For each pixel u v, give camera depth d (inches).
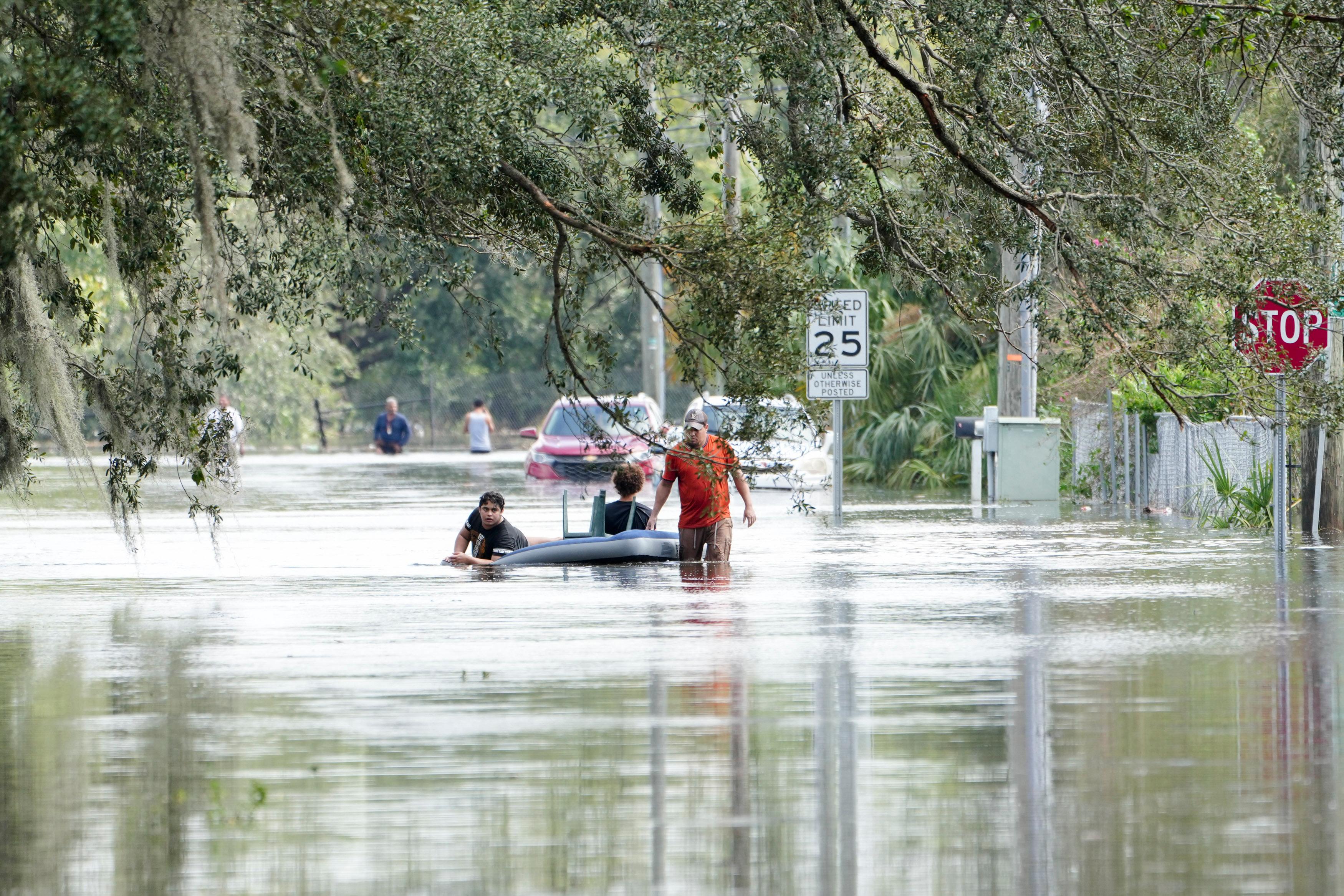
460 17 2194.9
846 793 1208.8
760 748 1352.1
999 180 2593.5
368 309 2506.2
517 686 1642.5
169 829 1129.4
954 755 1321.4
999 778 1248.8
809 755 1326.3
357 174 2217.0
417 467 7327.8
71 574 2849.4
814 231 2453.2
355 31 2097.7
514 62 2364.7
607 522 3024.1
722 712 1501.0
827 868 1032.8
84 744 1387.8
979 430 4714.6
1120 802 1178.6
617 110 2477.9
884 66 2421.3
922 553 3105.3
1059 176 2571.4
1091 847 1071.0
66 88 1811.0
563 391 2497.5
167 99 2105.1
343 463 7731.3
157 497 4975.4
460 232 2477.9
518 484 5826.8
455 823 1138.7
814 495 5064.0
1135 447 4419.3
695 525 2910.9
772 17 2368.4
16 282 2380.7
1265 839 1085.8
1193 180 2596.0
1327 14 2568.9
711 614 2190.0
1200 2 2506.2
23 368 2410.2
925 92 2497.5
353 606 2325.3
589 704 1545.3
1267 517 3683.6
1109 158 2596.0
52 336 2411.4
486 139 2193.7
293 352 2508.6
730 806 1176.2
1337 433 2898.6
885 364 5836.6
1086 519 3966.5
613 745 1366.9
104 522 4084.6
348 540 3511.3
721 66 2365.9
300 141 2137.1
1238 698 1550.2
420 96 2165.4
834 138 2460.6
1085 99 2593.5
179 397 2454.5
